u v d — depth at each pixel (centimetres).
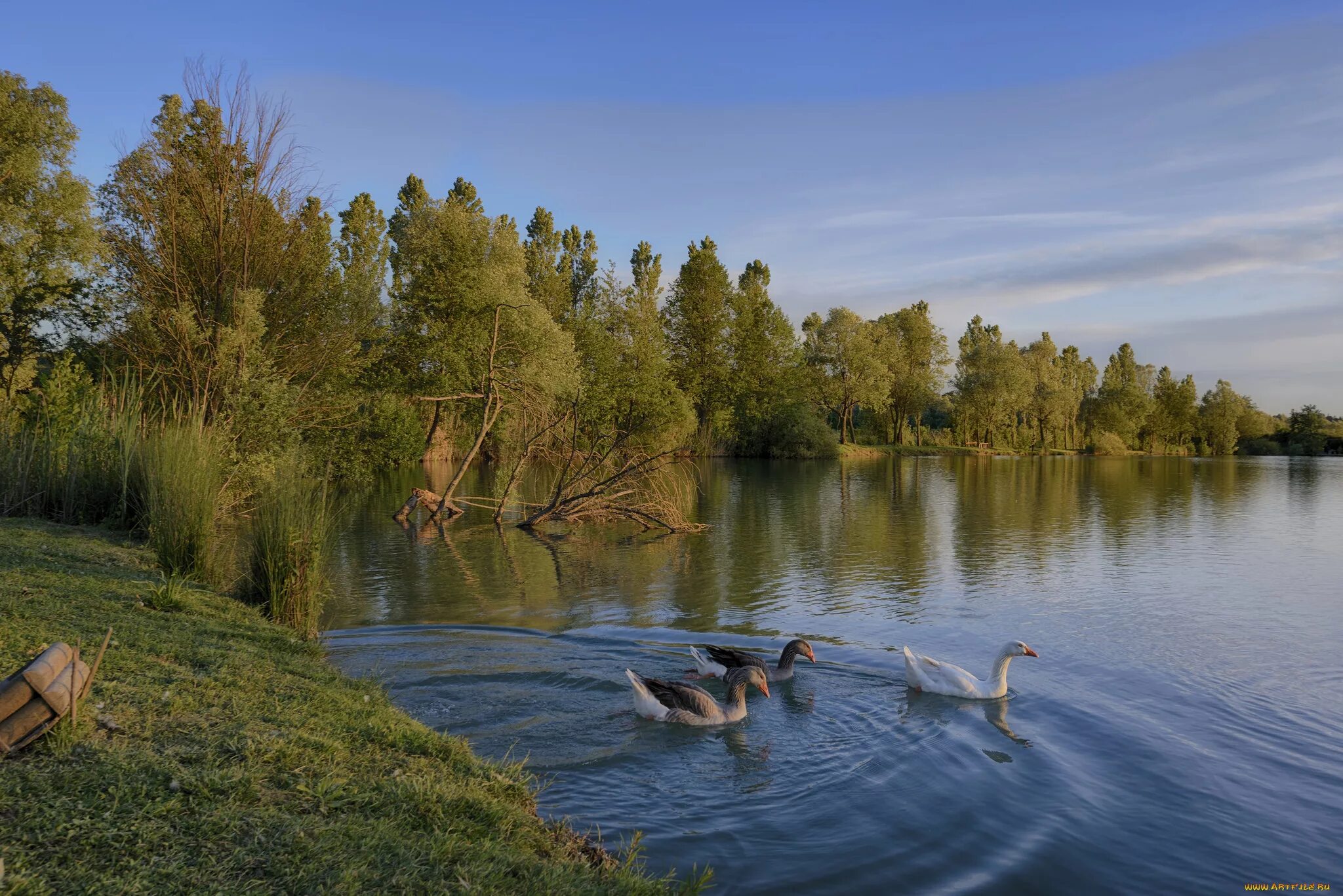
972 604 1507
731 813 651
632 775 729
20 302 2811
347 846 420
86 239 2897
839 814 652
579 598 1521
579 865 481
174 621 871
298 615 1125
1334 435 11188
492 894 402
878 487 4269
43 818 394
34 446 1653
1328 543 2358
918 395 9131
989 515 3052
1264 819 655
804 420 7100
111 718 529
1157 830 632
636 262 7956
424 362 4156
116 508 1591
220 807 436
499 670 1036
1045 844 606
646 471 2741
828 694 988
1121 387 10425
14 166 2811
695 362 7256
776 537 2428
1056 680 1045
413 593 1554
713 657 1046
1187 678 1053
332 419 2739
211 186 2348
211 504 1280
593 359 4709
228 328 2111
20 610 770
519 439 2997
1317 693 990
